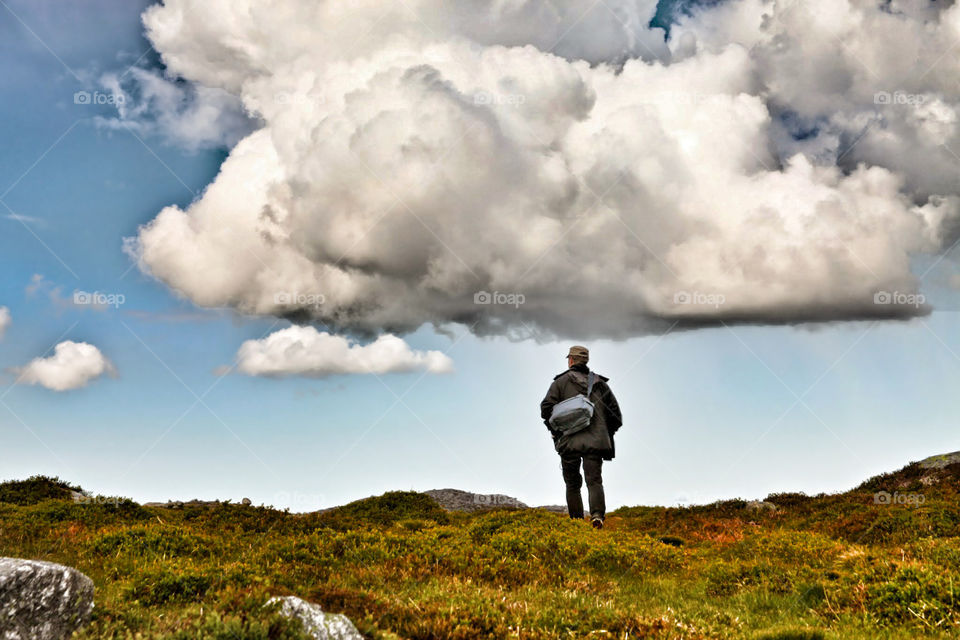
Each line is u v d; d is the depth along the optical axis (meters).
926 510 16.30
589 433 16.62
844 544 13.31
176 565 9.78
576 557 12.54
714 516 21.95
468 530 15.15
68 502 17.67
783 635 7.51
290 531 16.80
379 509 25.47
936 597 8.29
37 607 6.02
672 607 9.60
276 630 6.25
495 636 7.29
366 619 7.04
